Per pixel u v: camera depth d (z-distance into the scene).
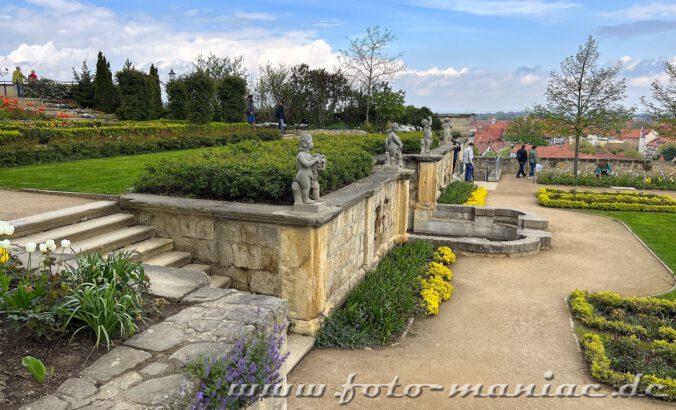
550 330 6.64
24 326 3.40
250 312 3.84
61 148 13.27
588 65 22.52
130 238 6.46
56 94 32.47
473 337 6.36
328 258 6.52
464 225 13.36
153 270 4.76
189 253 6.67
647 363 5.58
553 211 16.00
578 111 22.98
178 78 27.50
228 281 6.39
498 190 20.72
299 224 5.73
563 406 4.79
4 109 20.03
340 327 6.16
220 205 6.50
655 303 7.37
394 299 7.00
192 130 19.89
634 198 17.23
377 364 5.52
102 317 3.34
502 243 10.38
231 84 25.92
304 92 32.19
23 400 2.69
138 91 24.44
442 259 9.71
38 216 6.35
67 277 3.79
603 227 13.56
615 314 7.08
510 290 8.30
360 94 33.19
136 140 16.33
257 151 9.04
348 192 7.68
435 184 13.83
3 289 3.57
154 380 2.89
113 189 8.62
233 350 3.28
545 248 11.06
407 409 4.65
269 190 6.55
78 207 6.90
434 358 5.72
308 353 5.73
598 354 5.71
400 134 18.27
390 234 10.45
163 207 6.63
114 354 3.19
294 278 5.97
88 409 2.59
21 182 9.38
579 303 7.36
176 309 3.96
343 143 12.12
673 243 11.65
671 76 21.92
